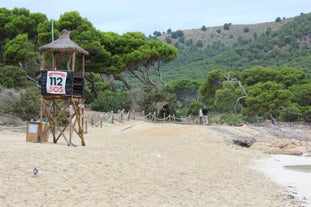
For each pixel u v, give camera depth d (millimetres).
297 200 13500
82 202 10875
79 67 45500
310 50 120938
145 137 28047
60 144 20078
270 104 52469
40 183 12141
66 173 13664
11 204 10047
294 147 32281
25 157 15164
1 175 12398
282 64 108062
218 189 14211
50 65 44344
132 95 48344
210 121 48844
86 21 47469
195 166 18219
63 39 20297
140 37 53500
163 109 46000
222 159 21625
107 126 32844
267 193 14297
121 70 49312
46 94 19562
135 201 11578
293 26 146625
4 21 48781
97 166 15289
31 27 49438
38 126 20031
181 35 179875
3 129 25078
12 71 37875
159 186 13648
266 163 22422
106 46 49469
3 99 30812
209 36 182625
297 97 61094
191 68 117125
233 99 54750
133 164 16641
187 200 12305
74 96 20531
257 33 181750
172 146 24484
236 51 128500
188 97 77250
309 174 19031
